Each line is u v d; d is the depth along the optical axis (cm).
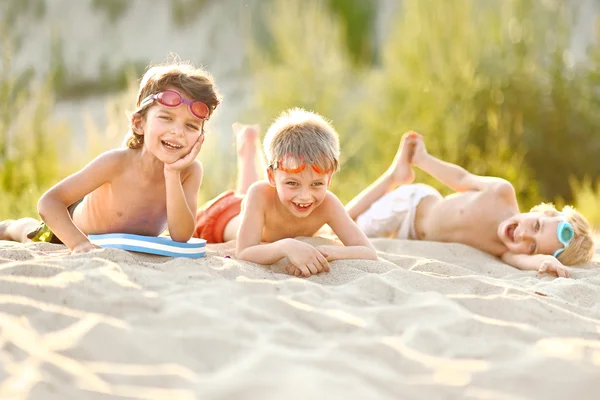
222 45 1566
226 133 1018
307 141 308
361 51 1493
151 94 298
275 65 1034
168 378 180
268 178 333
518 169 771
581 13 1188
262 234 343
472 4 880
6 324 205
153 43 1596
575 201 807
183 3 1642
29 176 636
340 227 340
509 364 199
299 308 231
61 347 195
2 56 745
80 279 239
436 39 845
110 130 696
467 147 792
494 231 412
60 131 693
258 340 203
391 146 802
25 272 243
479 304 256
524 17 893
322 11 1150
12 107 676
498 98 842
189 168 330
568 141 849
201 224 404
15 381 176
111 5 1616
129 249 300
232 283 256
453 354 206
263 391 172
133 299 226
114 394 172
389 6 1548
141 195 318
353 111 874
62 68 1436
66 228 299
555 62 878
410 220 441
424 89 828
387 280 276
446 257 388
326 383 176
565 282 319
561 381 191
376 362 197
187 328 209
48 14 1565
